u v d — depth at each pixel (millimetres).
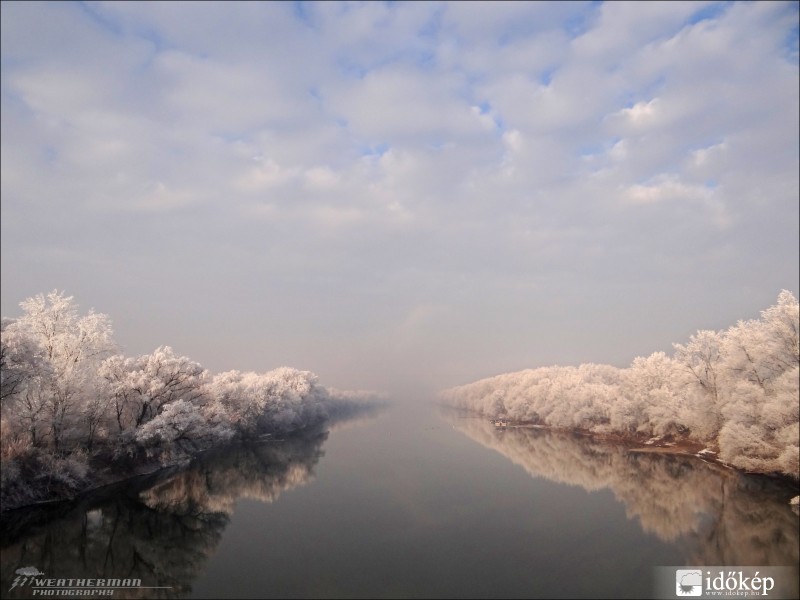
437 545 42250
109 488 61062
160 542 44500
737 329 61500
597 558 38156
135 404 73812
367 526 48281
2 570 38094
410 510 53844
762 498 49375
